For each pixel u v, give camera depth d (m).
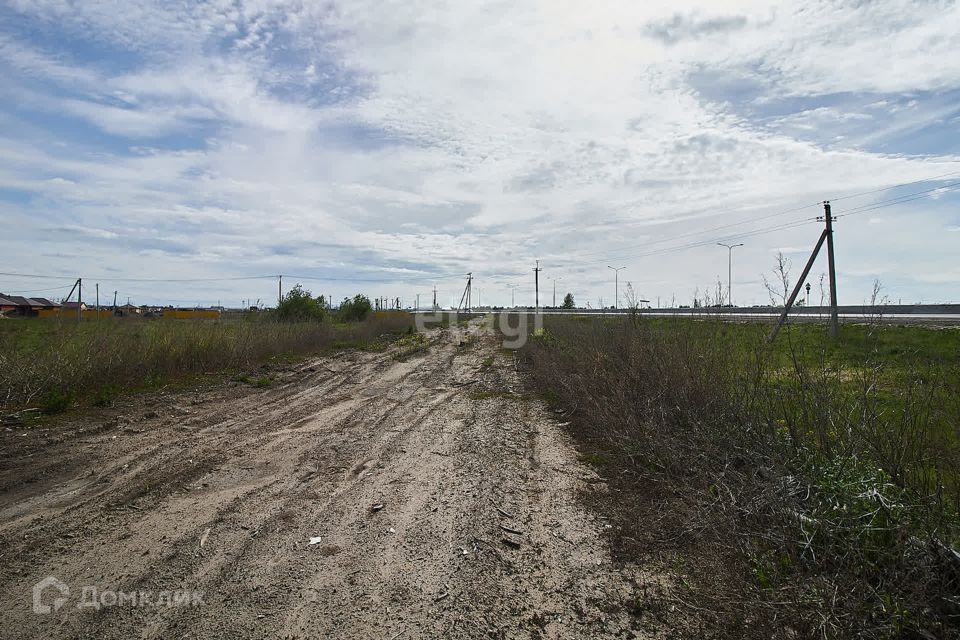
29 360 8.61
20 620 2.88
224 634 2.79
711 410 5.49
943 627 2.60
